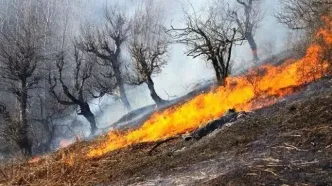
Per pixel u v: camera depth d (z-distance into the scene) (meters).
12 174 9.55
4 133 33.88
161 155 8.67
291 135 6.92
